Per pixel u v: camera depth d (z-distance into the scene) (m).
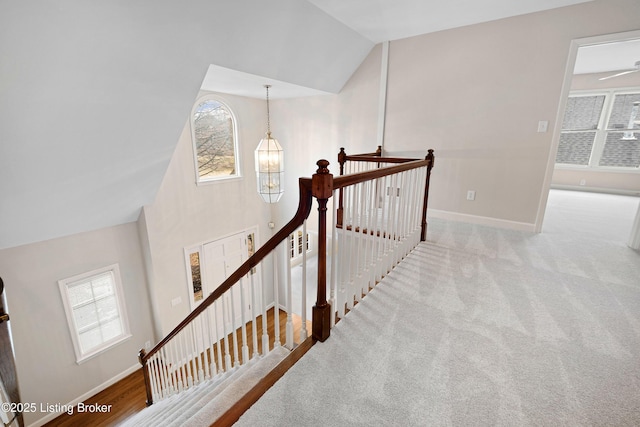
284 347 1.82
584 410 1.24
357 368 1.46
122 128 2.92
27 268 3.41
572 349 1.59
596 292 2.17
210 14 2.54
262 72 3.55
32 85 2.12
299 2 2.90
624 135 5.75
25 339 3.46
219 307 5.00
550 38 3.09
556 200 5.30
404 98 4.11
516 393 1.32
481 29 3.42
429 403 1.27
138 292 4.46
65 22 1.95
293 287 5.95
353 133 4.75
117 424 3.54
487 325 1.79
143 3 2.15
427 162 2.86
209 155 5.09
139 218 4.28
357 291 2.03
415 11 3.12
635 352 1.57
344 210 1.73
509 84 3.37
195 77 2.99
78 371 3.88
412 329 1.75
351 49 4.02
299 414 1.21
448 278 2.38
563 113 3.14
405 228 2.72
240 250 5.75
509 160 3.53
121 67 2.44
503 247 3.04
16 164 2.54
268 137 4.38
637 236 2.99
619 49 4.16
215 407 1.45
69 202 3.24
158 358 3.01
